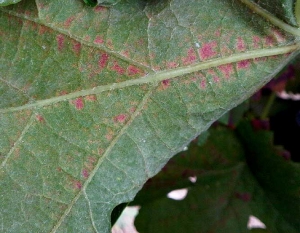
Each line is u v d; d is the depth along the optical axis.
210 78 0.16
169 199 0.22
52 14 0.16
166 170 0.22
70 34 0.16
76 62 0.17
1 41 0.17
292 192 0.21
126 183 0.17
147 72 0.16
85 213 0.17
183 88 0.17
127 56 0.16
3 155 0.17
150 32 0.16
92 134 0.17
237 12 0.16
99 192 0.17
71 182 0.17
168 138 0.17
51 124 0.17
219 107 0.17
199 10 0.16
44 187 0.17
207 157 0.22
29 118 0.17
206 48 0.16
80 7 0.16
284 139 0.23
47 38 0.17
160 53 0.16
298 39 0.16
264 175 0.22
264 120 0.22
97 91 0.17
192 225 0.22
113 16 0.17
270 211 0.22
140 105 0.17
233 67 0.16
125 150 0.17
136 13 0.17
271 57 0.16
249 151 0.22
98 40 0.16
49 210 0.17
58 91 0.17
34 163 0.17
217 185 0.22
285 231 0.21
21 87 0.17
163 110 0.17
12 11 0.17
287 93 0.23
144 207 0.22
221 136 0.22
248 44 0.16
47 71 0.17
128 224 0.33
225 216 0.22
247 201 0.22
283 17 0.16
